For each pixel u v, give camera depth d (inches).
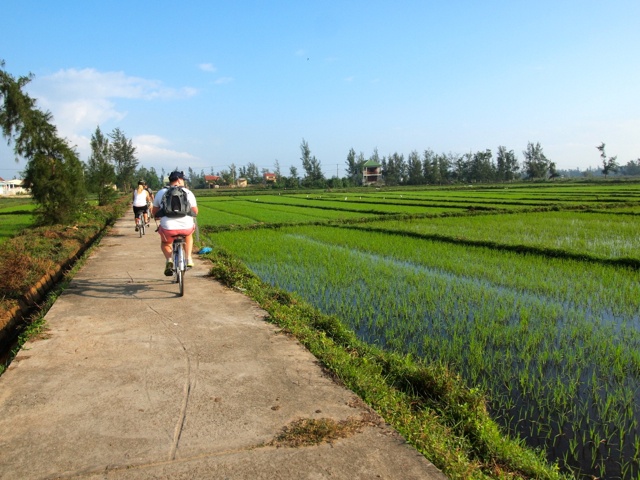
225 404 144.2
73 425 131.0
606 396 209.0
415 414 152.9
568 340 279.7
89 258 437.1
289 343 202.2
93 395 150.1
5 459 114.5
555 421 187.8
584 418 189.8
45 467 111.1
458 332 289.0
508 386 217.9
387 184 4630.9
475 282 434.0
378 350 221.1
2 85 738.2
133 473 109.0
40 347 194.7
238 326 226.1
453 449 132.5
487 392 211.2
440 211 1181.1
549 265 511.8
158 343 200.4
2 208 1717.5
